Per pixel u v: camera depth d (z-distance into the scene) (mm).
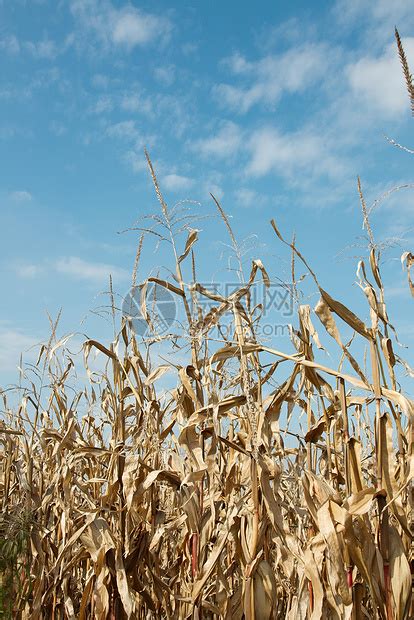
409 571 1822
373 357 1922
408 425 1822
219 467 2396
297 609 1999
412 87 1690
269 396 2191
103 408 2887
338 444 2217
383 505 1872
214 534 2371
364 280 2012
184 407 2348
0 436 3115
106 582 2346
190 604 2234
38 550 2598
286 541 2016
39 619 2570
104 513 2432
